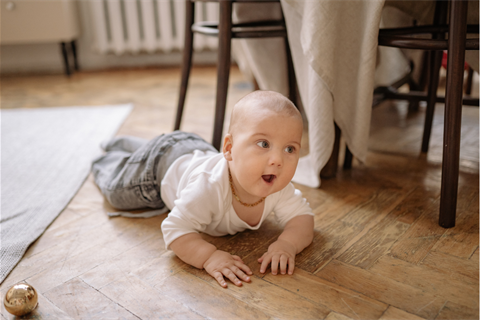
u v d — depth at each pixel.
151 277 0.74
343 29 0.98
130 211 1.01
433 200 1.02
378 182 1.13
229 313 0.64
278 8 1.44
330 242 0.84
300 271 0.74
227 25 1.12
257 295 0.68
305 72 1.10
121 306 0.66
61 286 0.72
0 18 2.54
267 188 0.71
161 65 3.16
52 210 1.01
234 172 0.73
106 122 1.76
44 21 2.59
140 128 1.69
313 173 1.13
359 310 0.64
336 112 1.06
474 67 1.13
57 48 3.02
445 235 0.86
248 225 0.84
